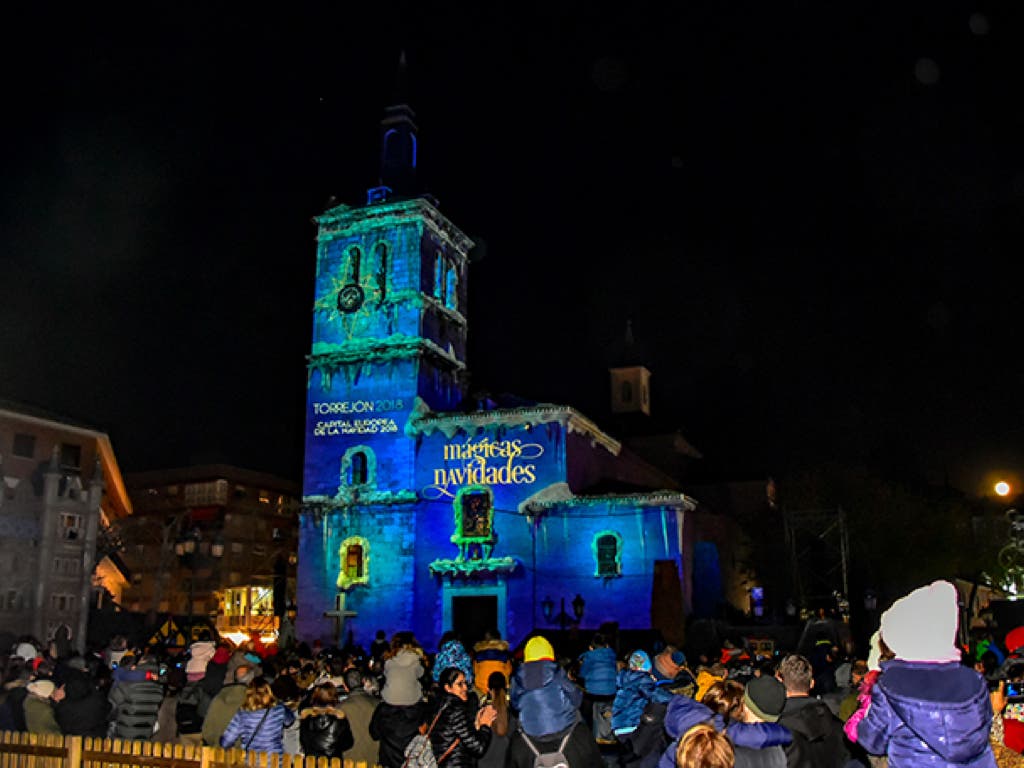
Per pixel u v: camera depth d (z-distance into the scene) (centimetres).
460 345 5806
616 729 1238
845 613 5088
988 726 744
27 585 4272
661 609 4422
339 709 1159
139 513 8844
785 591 6209
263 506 8969
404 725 1106
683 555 4906
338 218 5603
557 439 4975
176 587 8412
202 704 1420
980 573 6253
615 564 4759
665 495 4756
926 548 5934
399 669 1128
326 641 5081
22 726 1364
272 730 1138
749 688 817
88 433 4922
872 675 971
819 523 5469
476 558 4938
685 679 1305
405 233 5484
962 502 6619
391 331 5372
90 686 1304
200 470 8756
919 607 770
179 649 2842
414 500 5091
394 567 5044
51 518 4384
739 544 6550
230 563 8419
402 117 5888
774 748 780
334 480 5288
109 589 5919
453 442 5138
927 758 738
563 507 4875
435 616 4931
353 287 5475
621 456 5931
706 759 632
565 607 4756
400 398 5266
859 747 939
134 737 1334
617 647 4009
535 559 4856
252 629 6594
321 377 5447
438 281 5675
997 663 1738
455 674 1100
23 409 4691
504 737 1245
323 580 5169
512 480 4994
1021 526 4109
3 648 3203
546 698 952
